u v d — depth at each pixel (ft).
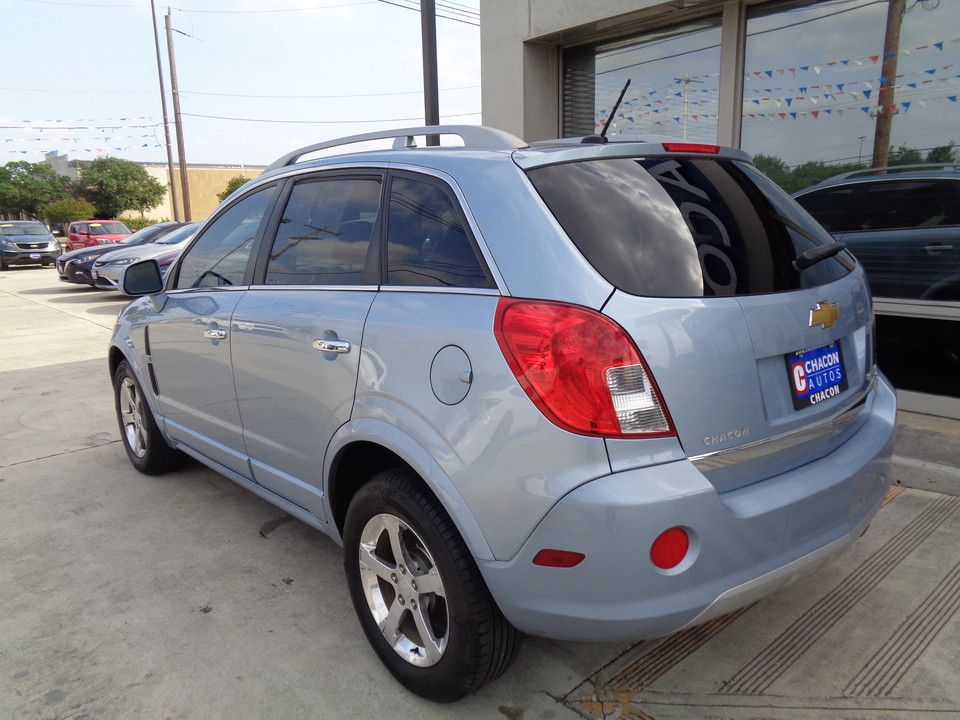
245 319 9.16
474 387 6.00
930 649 7.85
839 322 6.87
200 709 7.27
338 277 8.07
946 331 13.53
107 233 73.67
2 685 7.69
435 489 6.27
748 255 6.50
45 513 12.20
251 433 9.50
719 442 5.77
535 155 6.66
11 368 24.30
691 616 5.66
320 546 10.85
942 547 9.95
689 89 20.75
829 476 6.46
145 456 13.46
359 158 8.48
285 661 8.02
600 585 5.51
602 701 7.22
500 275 6.16
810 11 17.63
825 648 7.93
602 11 20.39
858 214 14.53
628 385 5.44
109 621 8.87
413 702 7.32
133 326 12.66
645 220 6.23
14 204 163.02
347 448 7.71
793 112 18.40
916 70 16.06
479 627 6.41
